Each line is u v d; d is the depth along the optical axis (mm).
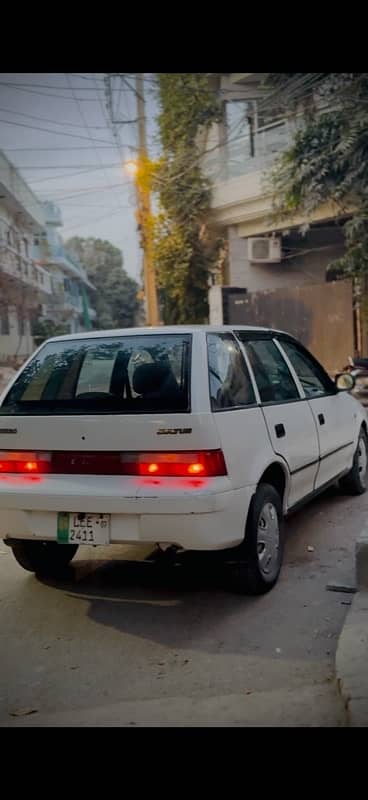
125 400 4348
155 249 20234
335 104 14820
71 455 4324
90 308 48062
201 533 4066
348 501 6746
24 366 4934
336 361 15727
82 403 4449
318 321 16109
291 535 5816
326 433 5844
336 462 6164
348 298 15359
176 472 4113
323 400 5957
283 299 16969
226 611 4398
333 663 3670
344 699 3184
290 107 16703
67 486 4281
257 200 18172
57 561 5152
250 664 3701
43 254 33438
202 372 4324
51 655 3900
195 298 20375
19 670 3740
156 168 19922
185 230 19781
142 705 3342
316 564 5141
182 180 19625
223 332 4871
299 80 15500
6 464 4492
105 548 5715
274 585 4758
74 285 41406
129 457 4195
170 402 4219
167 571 5156
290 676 3553
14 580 5078
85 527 4273
